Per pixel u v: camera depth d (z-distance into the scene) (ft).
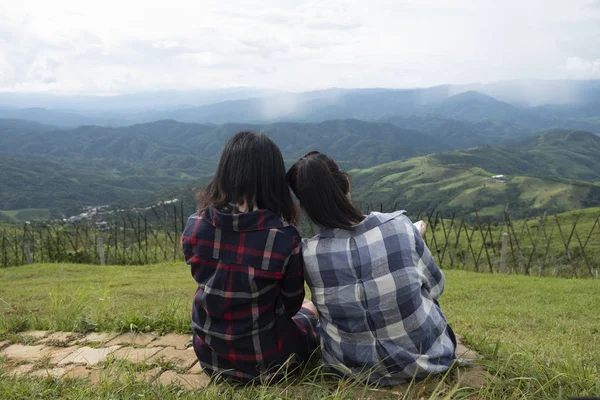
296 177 9.33
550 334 21.89
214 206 9.29
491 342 13.26
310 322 11.07
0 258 62.85
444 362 9.59
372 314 8.93
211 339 9.71
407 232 9.21
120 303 28.91
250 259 8.93
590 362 15.07
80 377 10.88
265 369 9.68
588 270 58.70
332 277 9.08
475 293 36.04
